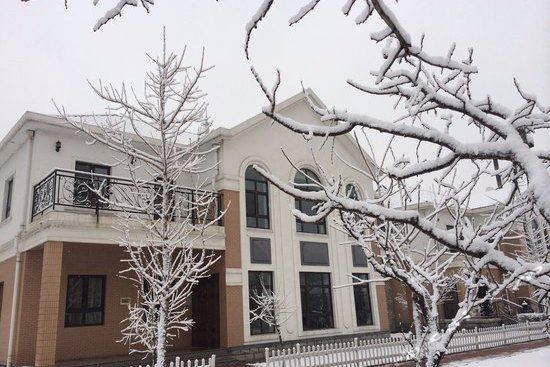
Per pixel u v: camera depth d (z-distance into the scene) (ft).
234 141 55.62
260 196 56.90
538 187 9.31
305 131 10.93
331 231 61.87
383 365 44.93
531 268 11.53
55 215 40.60
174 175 34.83
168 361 44.09
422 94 12.36
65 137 50.11
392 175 11.17
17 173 50.96
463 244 11.98
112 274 50.90
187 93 32.94
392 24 9.18
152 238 35.45
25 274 45.44
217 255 52.31
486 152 10.19
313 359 42.01
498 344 61.11
